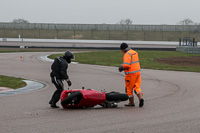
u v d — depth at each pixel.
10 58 125.88
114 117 28.58
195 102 37.47
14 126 25.02
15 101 38.19
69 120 27.25
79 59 125.62
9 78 62.78
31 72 76.62
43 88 51.00
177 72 79.81
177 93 45.44
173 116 29.17
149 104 36.22
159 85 54.94
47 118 28.11
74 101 32.81
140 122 26.61
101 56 144.88
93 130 23.81
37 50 199.75
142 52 177.25
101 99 32.59
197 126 25.30
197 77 68.06
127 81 34.97
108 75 71.88
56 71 33.78
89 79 63.81
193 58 138.25
